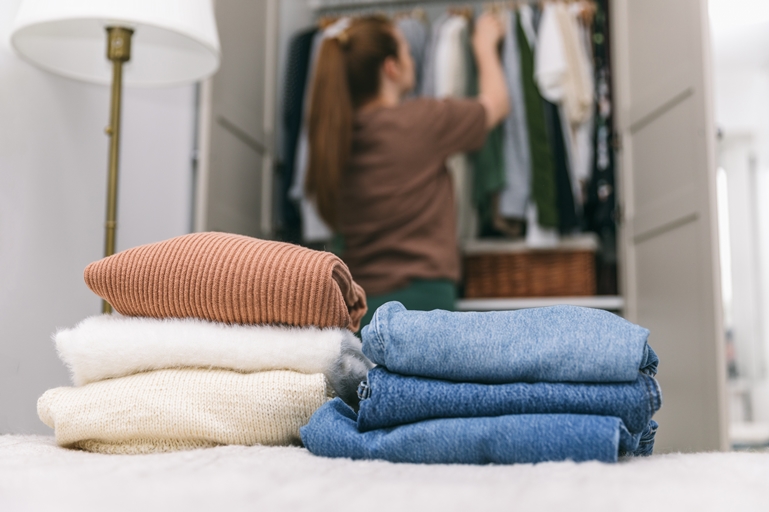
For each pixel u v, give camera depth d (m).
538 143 2.37
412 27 2.60
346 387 0.72
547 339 0.56
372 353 0.59
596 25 2.54
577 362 0.55
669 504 0.37
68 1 1.23
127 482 0.41
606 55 2.51
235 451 0.60
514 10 2.51
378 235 2.32
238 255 0.69
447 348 0.56
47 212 1.45
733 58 3.52
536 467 0.48
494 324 0.58
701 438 1.87
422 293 2.27
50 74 1.48
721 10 3.15
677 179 2.03
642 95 2.25
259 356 0.67
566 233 2.40
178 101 2.00
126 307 0.72
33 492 0.38
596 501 0.37
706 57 1.89
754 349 3.64
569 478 0.43
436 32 2.56
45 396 0.71
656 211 2.15
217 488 0.39
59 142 1.50
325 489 0.39
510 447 0.52
